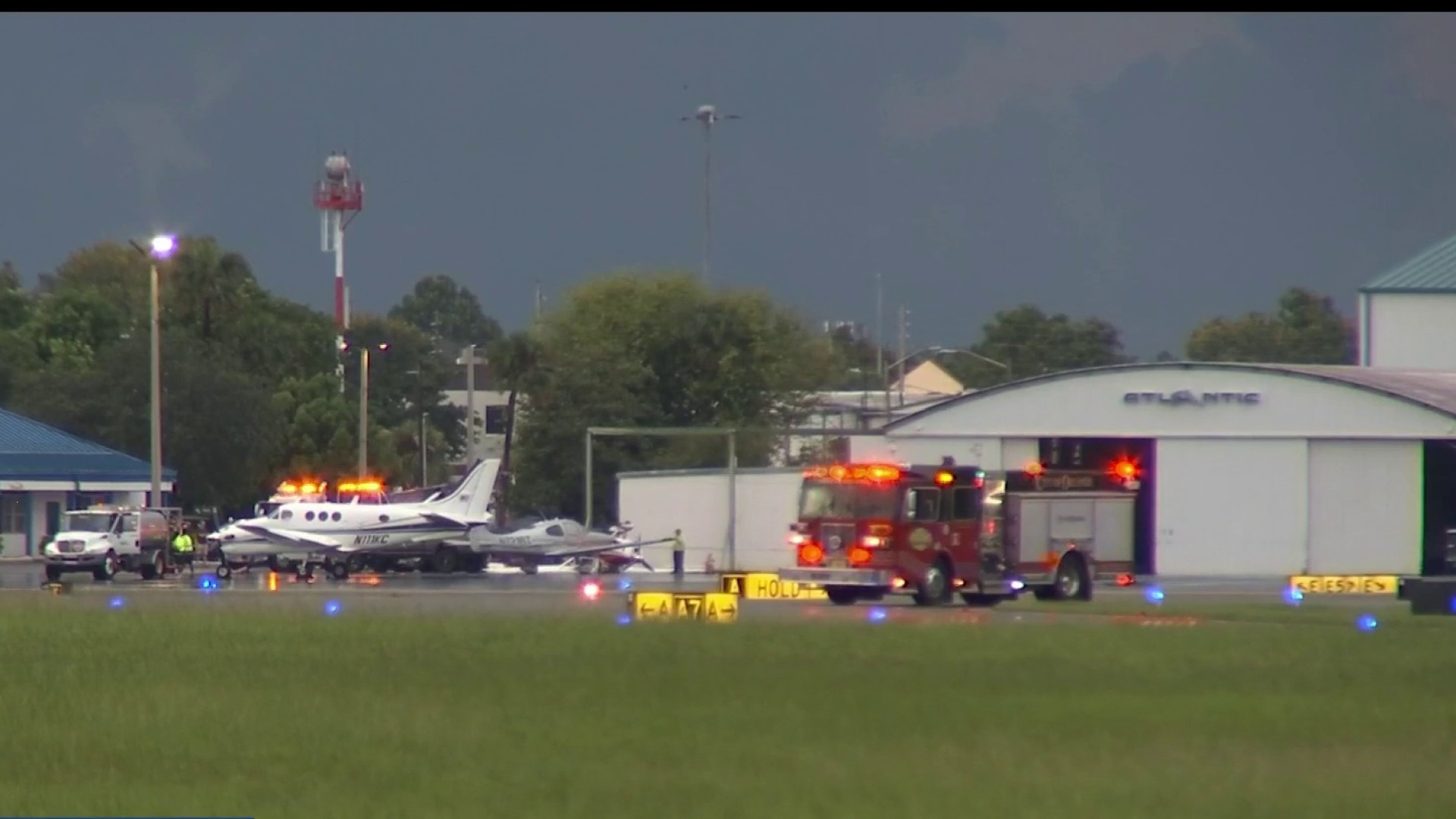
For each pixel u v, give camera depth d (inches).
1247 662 4156.0
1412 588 6235.2
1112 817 2372.0
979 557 6594.5
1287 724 3125.0
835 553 6387.8
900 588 6402.6
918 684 3671.3
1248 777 2645.2
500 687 3656.5
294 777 2704.2
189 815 2455.7
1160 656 4279.0
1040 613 6013.8
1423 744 2933.1
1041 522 6771.7
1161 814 2394.2
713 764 2751.0
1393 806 2454.5
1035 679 3757.4
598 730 3095.5
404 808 2472.9
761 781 2618.1
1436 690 3624.5
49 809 2504.9
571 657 4202.8
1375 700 3476.9
